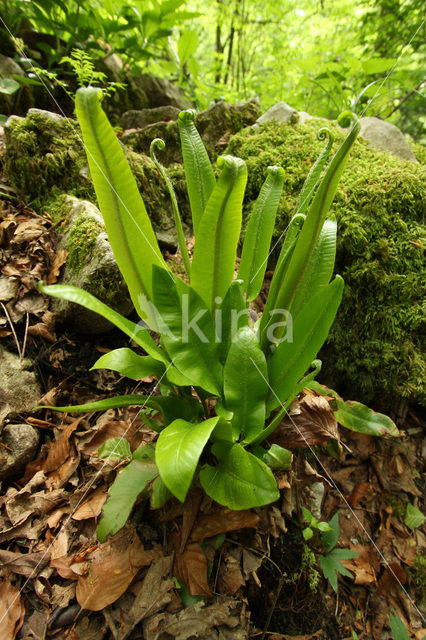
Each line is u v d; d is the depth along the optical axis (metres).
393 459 0.79
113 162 0.41
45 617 0.50
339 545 0.70
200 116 1.14
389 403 0.81
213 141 1.14
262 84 1.99
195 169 0.55
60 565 0.53
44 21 1.20
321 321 0.49
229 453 0.50
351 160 0.93
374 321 0.79
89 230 0.73
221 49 2.26
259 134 1.05
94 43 1.32
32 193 0.86
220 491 0.49
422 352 0.77
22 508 0.57
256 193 0.99
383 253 0.79
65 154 0.86
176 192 1.00
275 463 0.56
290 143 1.01
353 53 1.85
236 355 0.50
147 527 0.56
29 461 0.62
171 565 0.53
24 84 1.16
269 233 0.58
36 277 0.73
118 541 0.55
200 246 0.48
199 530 0.55
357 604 0.66
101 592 0.51
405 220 0.81
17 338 0.69
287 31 2.22
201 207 0.55
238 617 0.52
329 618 0.62
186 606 0.51
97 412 0.67
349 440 0.79
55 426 0.65
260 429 0.52
